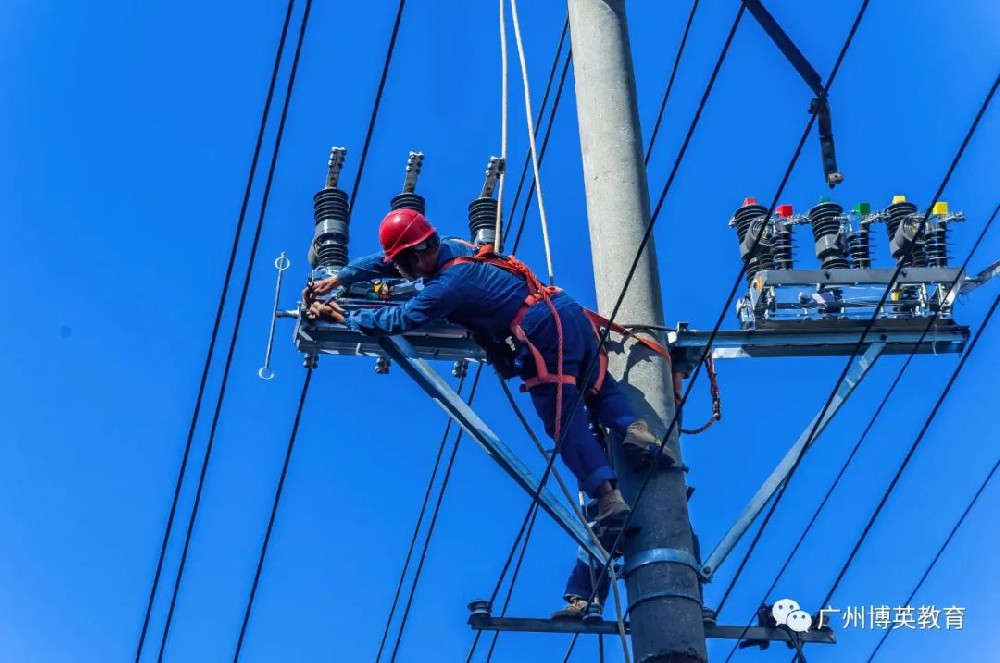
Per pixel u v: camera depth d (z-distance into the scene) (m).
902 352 9.48
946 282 9.47
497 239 8.70
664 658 7.58
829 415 8.84
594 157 8.62
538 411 8.43
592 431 8.70
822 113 9.64
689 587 7.77
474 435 8.60
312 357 8.92
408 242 8.57
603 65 8.74
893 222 9.77
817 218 9.72
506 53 8.98
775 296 9.38
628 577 7.86
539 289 8.51
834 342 9.36
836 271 9.47
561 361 8.30
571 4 8.97
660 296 8.50
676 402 8.52
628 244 8.46
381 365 9.10
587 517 8.39
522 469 8.52
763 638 8.85
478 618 8.57
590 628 8.61
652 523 7.89
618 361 8.36
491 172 9.60
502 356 8.60
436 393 8.61
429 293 8.41
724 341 9.27
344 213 9.41
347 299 9.05
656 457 7.91
